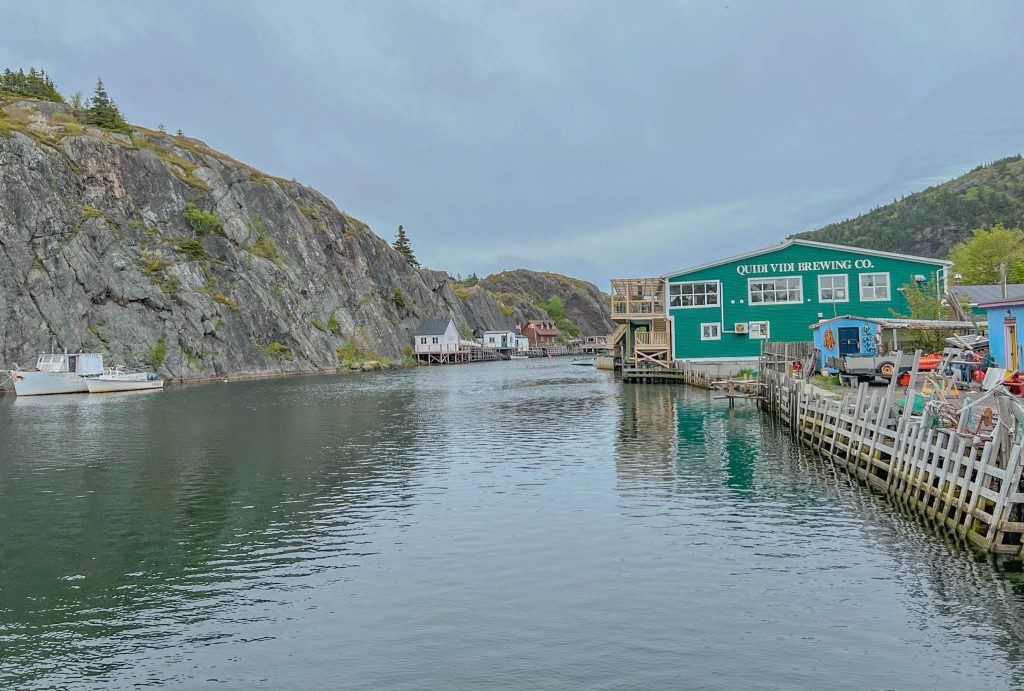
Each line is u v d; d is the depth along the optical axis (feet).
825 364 160.25
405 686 36.17
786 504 69.97
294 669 38.37
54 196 295.48
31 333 270.26
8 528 67.31
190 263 345.51
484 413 157.28
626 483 80.28
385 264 529.04
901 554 53.72
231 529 65.62
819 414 99.71
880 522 62.85
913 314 180.65
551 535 60.75
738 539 58.75
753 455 96.68
